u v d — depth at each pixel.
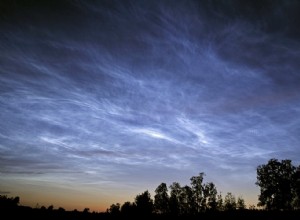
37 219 67.94
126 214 81.00
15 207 75.19
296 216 57.09
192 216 73.19
